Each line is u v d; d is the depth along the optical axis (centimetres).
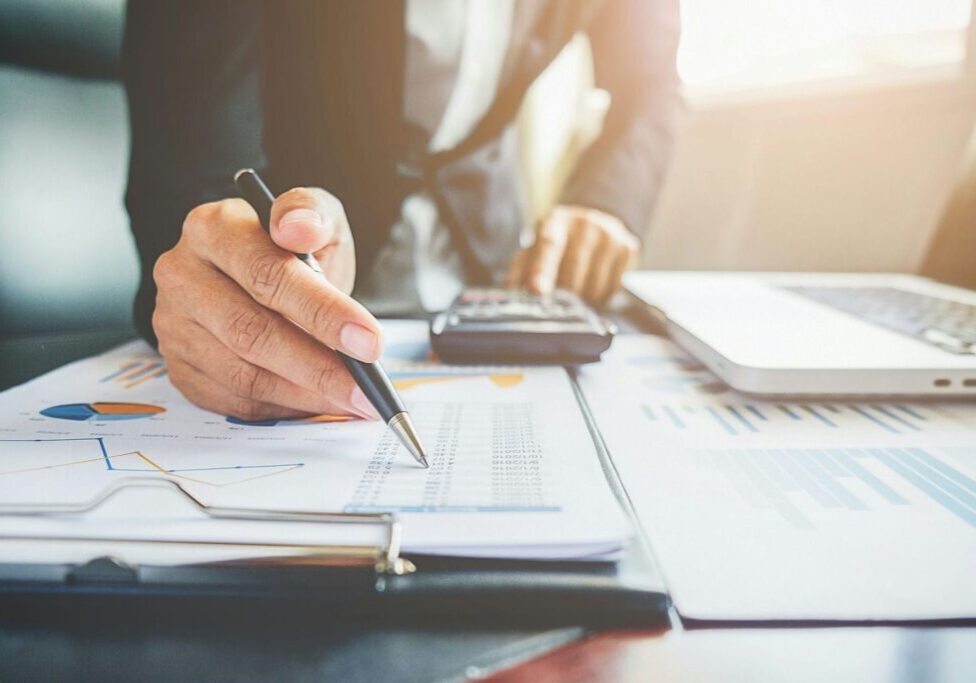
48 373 39
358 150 64
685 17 99
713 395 38
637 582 19
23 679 16
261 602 19
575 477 24
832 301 55
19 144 65
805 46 90
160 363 42
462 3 69
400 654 17
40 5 64
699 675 16
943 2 78
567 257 70
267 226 31
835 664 17
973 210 67
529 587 19
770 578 20
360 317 28
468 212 80
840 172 84
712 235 96
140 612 19
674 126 86
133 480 22
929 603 19
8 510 21
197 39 47
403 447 27
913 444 31
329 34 62
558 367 42
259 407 31
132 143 47
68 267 67
